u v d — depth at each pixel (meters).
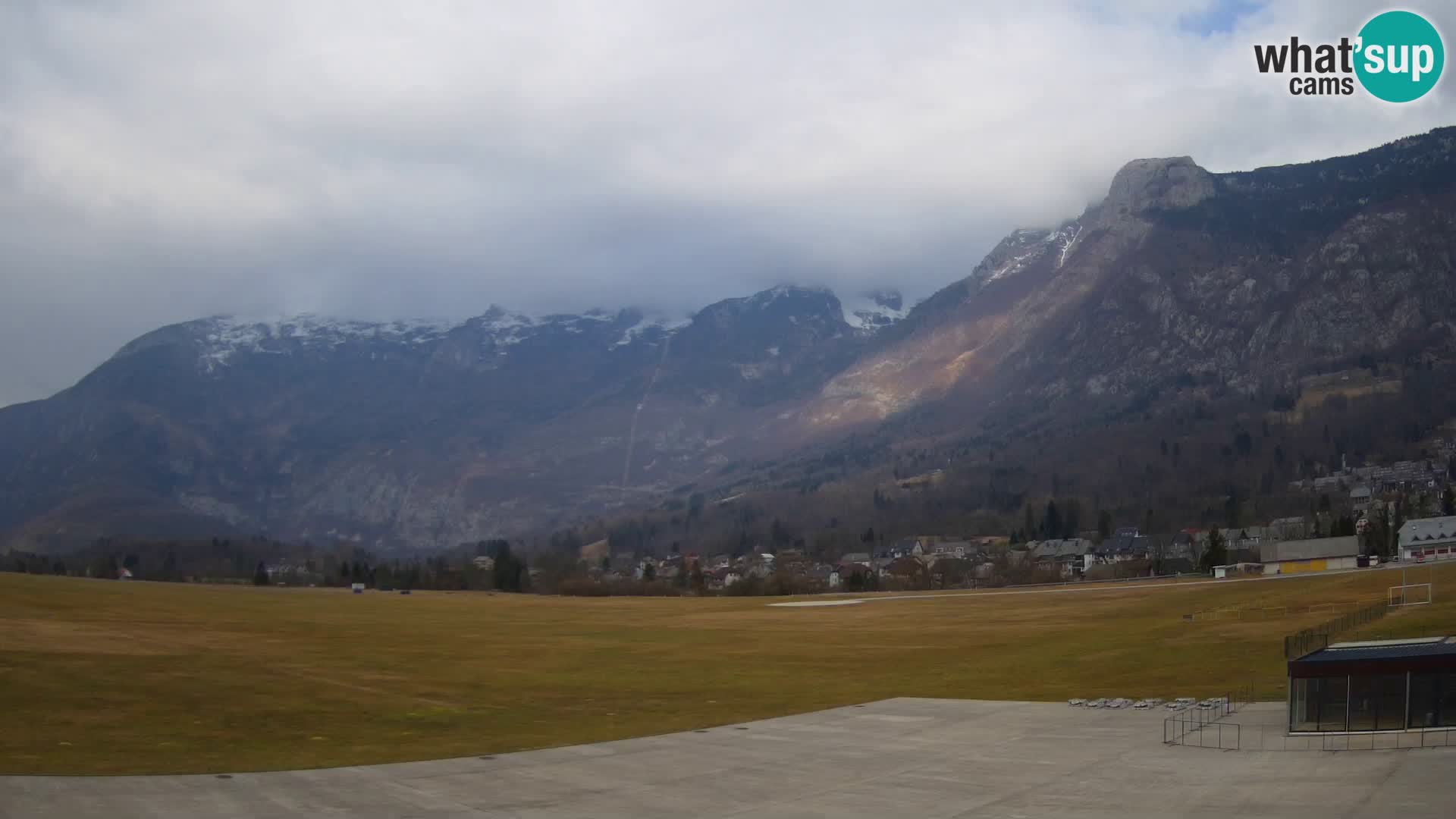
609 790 48.94
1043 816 43.09
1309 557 185.12
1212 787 46.12
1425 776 45.06
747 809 45.53
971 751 56.88
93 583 191.00
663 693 79.88
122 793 45.28
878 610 160.12
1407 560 174.75
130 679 72.38
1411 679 54.44
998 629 120.69
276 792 46.91
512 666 94.75
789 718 68.62
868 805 45.88
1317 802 42.25
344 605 179.25
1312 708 55.88
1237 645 88.50
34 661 76.31
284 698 70.75
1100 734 59.81
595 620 151.62
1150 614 121.50
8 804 42.75
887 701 74.62
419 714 68.25
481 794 47.91
